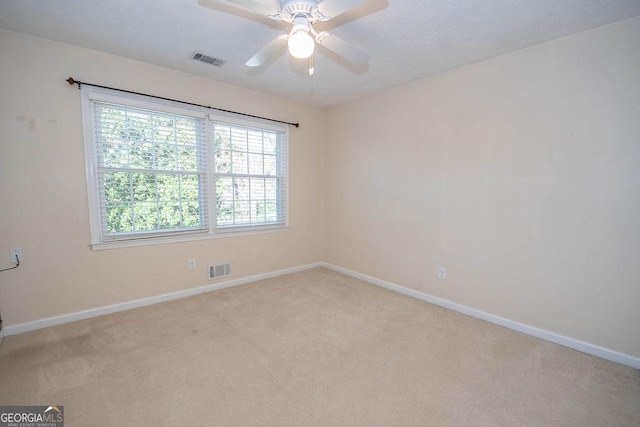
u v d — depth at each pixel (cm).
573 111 212
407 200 321
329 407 157
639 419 151
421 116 303
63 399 160
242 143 344
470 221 271
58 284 243
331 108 406
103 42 232
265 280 369
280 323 253
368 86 323
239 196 346
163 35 221
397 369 191
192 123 304
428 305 297
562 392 171
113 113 260
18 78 219
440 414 153
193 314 268
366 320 261
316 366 193
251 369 189
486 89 254
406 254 326
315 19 162
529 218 236
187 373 184
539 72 225
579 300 215
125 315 264
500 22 196
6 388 167
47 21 203
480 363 198
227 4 183
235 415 151
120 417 148
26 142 225
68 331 233
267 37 224
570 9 181
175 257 302
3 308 222
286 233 393
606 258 204
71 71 238
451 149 281
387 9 182
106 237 262
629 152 192
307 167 408
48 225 236
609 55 196
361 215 375
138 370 186
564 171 218
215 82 312
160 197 291
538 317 235
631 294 196
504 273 252
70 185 243
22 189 225
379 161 348
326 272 409
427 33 211
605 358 205
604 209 203
